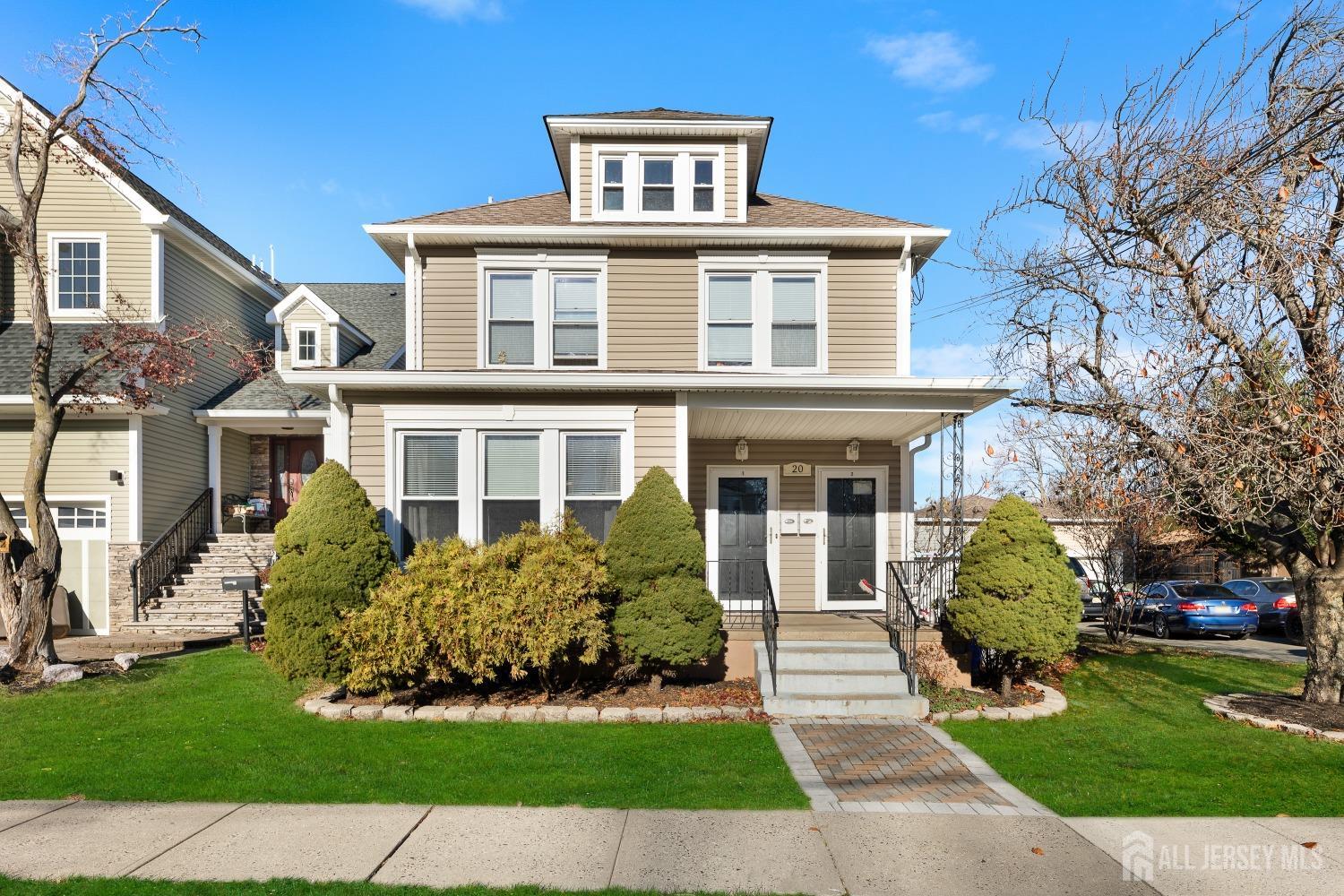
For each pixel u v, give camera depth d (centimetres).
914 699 885
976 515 2094
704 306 1239
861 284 1250
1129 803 610
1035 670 1025
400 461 1077
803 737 786
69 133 1161
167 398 1546
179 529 1552
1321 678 917
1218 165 863
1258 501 826
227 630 1434
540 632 858
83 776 658
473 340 1224
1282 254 787
